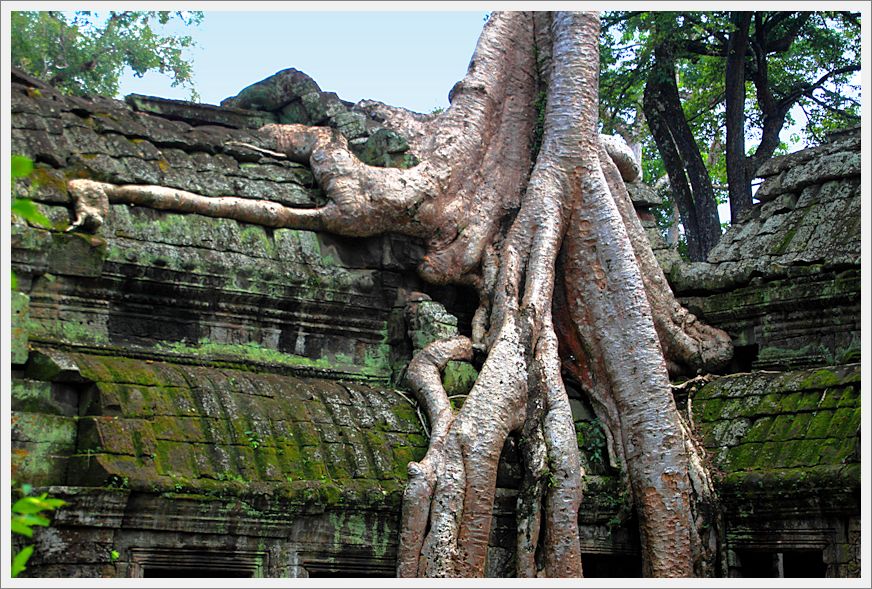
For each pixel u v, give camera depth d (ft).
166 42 70.03
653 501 44.55
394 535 40.27
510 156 49.83
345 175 45.16
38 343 37.99
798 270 48.47
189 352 41.60
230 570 37.42
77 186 39.86
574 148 48.47
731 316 50.24
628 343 46.50
